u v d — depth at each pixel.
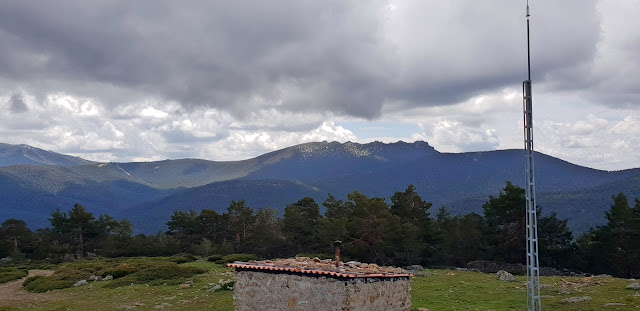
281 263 29.84
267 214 124.38
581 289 46.88
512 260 91.44
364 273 27.14
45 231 143.38
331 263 30.83
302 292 27.27
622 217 86.50
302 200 129.38
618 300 40.47
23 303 50.22
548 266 90.62
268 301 28.34
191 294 49.50
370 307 27.25
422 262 95.31
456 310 39.78
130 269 67.06
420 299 45.19
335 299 26.16
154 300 47.22
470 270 82.44
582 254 92.12
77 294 54.53
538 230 92.19
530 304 40.84
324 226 99.12
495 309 39.62
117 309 43.12
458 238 101.50
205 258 97.12
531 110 33.91
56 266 89.00
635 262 85.62
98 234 134.38
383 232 86.94
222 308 42.16
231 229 129.62
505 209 90.81
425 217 98.62
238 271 29.56
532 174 33.59
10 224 124.69
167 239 129.50
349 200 106.94
